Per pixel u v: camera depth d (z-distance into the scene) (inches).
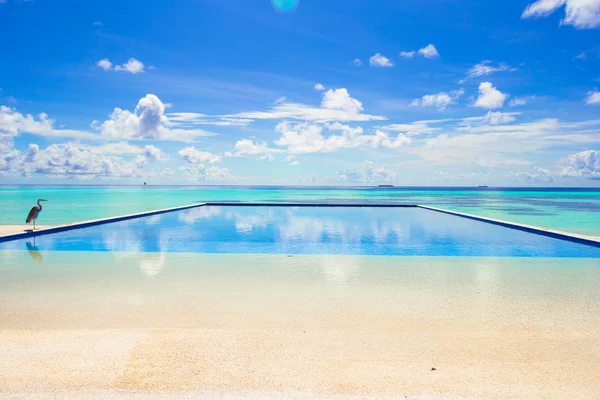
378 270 244.5
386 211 763.4
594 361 103.8
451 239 418.3
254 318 150.0
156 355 107.1
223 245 368.2
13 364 101.4
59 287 198.8
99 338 119.5
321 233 467.2
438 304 169.6
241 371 97.9
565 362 103.3
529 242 392.2
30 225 462.0
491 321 147.2
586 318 150.7
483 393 87.7
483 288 198.8
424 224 553.6
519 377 95.0
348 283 209.8
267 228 509.0
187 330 127.0
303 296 182.5
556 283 209.8
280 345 114.6
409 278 221.9
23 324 141.7
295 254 310.5
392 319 149.5
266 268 248.8
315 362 103.1
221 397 86.0
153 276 224.7
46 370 98.1
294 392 88.2
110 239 399.2
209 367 100.0
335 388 89.8
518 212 813.9
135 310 159.5
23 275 226.7
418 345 115.0
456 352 110.0
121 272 236.2
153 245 362.9
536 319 149.6
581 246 363.3
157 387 90.0
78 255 299.9
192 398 85.6
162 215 665.6
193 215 669.3
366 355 107.7
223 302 171.9
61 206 910.4
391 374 96.5
